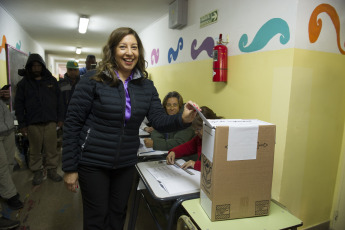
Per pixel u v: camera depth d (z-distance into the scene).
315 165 1.60
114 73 1.16
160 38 3.57
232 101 1.89
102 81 1.15
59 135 4.00
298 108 1.43
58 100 2.77
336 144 1.67
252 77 1.67
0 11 3.13
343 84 1.61
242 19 1.75
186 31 2.66
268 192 1.00
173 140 1.92
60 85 3.28
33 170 2.65
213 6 2.12
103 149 1.18
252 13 1.65
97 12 3.38
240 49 1.78
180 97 2.25
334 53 1.52
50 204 2.23
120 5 3.04
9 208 2.12
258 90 1.61
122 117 1.18
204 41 2.29
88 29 4.43
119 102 1.16
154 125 1.29
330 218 1.78
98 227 1.26
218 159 0.91
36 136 2.61
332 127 1.62
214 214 0.94
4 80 3.30
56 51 7.75
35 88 2.56
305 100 1.45
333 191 1.76
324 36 1.45
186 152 1.63
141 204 2.21
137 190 1.51
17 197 2.10
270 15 1.49
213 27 2.13
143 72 1.31
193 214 1.00
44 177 2.79
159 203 1.82
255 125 0.93
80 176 1.23
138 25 4.09
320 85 1.49
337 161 1.72
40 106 2.58
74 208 2.16
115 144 1.19
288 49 1.38
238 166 0.94
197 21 2.41
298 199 1.58
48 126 2.66
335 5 1.46
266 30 1.53
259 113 1.61
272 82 1.50
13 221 1.85
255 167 0.96
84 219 1.28
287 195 1.52
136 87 1.26
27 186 2.61
